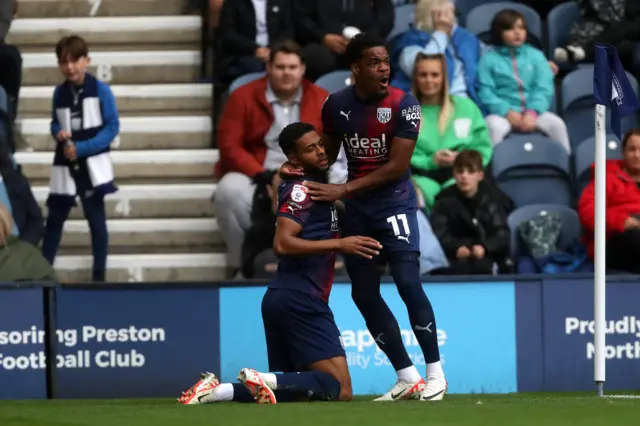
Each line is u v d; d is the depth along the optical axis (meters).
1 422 18.88
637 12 38.91
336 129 24.41
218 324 29.62
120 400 28.38
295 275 23.75
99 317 29.48
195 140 38.59
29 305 29.25
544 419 17.80
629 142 31.77
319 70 36.78
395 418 18.17
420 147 34.19
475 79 37.06
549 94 36.91
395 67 37.19
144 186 37.34
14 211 33.16
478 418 18.05
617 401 21.84
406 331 29.38
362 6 37.56
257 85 34.09
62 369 29.41
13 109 37.25
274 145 33.94
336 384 23.47
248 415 19.02
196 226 36.56
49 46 40.41
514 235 33.12
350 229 24.45
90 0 41.03
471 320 29.72
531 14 39.78
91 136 34.06
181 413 19.66
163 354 29.58
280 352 24.20
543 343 29.91
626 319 29.94
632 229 31.30
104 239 34.19
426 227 31.50
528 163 35.59
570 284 30.00
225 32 37.91
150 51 40.22
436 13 36.78
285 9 37.78
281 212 23.50
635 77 38.53
